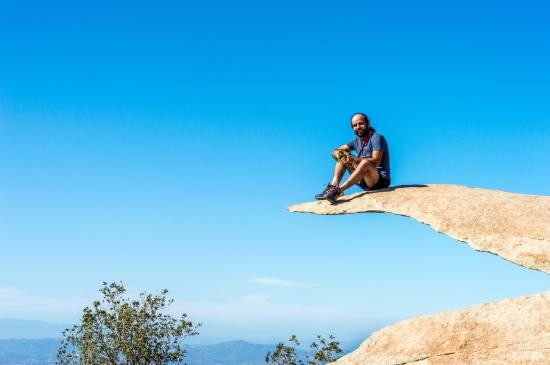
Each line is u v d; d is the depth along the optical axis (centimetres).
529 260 671
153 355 2350
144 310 2406
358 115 1027
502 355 588
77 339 2377
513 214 779
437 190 948
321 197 977
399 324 691
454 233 771
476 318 643
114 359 2358
